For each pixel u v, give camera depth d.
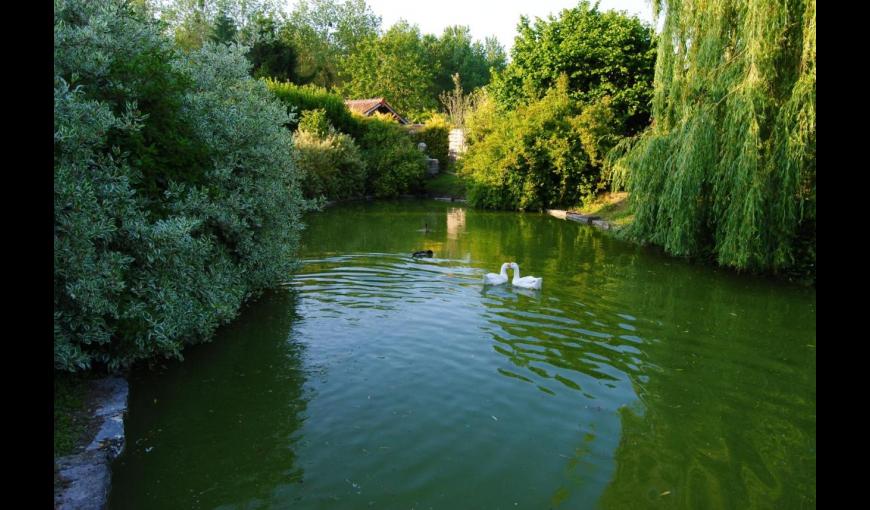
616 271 12.80
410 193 35.25
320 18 64.50
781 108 10.97
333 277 11.58
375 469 4.68
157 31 7.75
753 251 11.57
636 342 7.93
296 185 10.65
